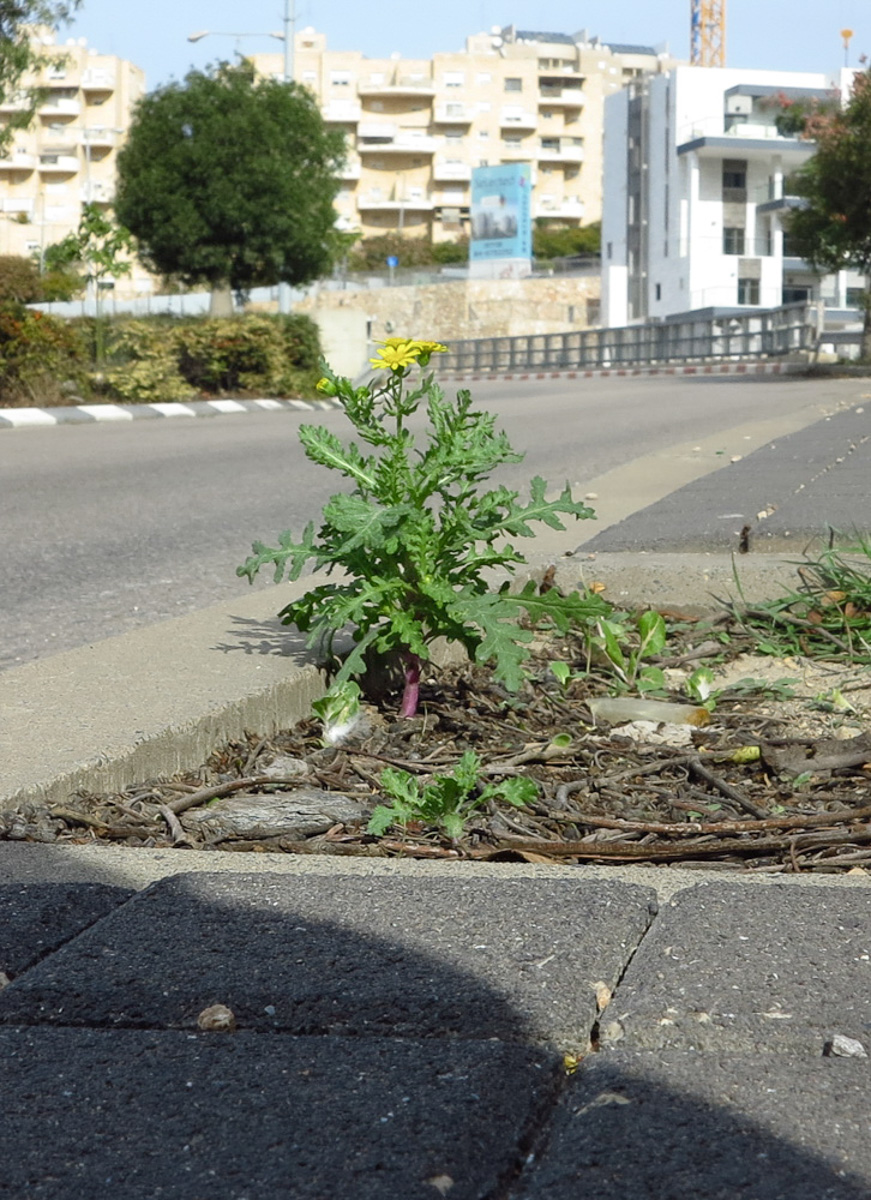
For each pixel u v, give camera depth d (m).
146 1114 1.18
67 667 3.24
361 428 3.06
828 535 4.89
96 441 12.76
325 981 1.44
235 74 25.12
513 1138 1.14
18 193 98.50
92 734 2.62
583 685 3.41
